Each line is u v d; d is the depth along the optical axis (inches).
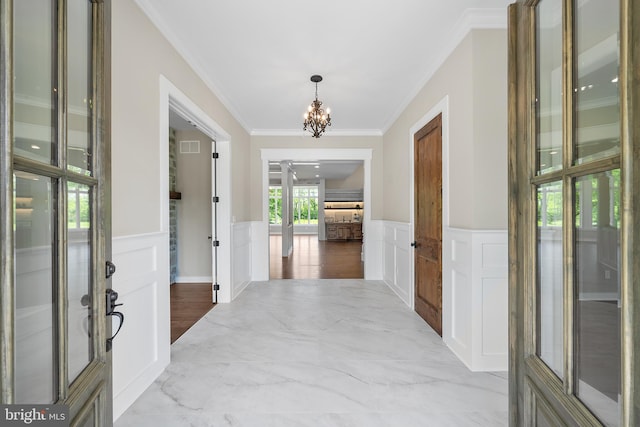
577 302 33.4
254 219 220.1
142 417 76.0
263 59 120.9
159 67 97.0
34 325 32.2
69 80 37.1
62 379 32.9
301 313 150.8
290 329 130.7
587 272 32.2
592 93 31.4
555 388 35.7
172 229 214.4
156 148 95.9
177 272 217.9
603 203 30.1
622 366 25.8
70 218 36.7
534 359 40.9
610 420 29.6
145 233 89.7
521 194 43.6
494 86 97.3
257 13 93.8
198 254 218.4
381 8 92.0
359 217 576.7
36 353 32.4
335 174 530.0
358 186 575.5
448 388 87.4
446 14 95.4
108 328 43.5
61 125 33.2
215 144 168.7
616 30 28.8
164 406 80.0
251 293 187.3
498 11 93.6
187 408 79.2
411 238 154.9
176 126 208.7
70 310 37.1
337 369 97.8
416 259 150.7
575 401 32.6
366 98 160.2
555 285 38.4
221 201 169.3
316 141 220.7
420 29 102.3
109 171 43.8
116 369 76.9
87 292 40.4
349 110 179.5
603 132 30.0
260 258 220.8
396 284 185.2
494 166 97.3
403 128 170.1
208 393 85.4
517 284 44.7
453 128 109.9
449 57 112.6
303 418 75.1
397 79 138.1
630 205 24.8
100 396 40.2
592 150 31.4
